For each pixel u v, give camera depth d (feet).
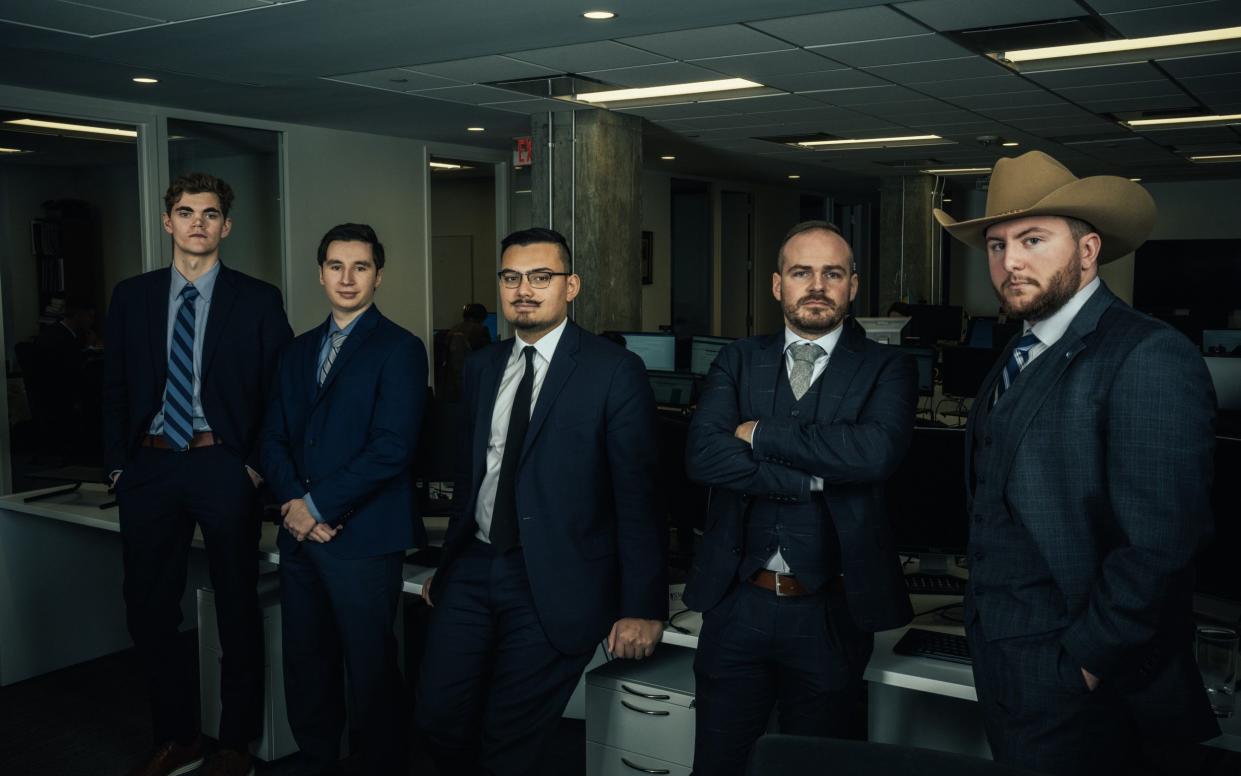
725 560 7.07
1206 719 5.47
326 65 19.70
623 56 19.08
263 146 27.55
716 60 19.52
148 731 11.73
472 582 8.21
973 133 30.27
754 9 15.46
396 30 16.60
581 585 7.85
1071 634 5.23
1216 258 47.16
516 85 22.30
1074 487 5.36
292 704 9.62
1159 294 48.42
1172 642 5.32
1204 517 4.98
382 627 9.16
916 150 34.81
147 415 9.89
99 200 35.09
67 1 14.61
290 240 27.58
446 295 43.50
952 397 24.25
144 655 10.28
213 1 14.62
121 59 18.81
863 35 17.37
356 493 8.77
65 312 28.60
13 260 34.50
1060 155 35.78
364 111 25.58
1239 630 7.99
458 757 8.45
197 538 11.72
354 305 9.21
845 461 6.52
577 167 26.40
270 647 10.71
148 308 9.95
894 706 8.58
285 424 9.50
